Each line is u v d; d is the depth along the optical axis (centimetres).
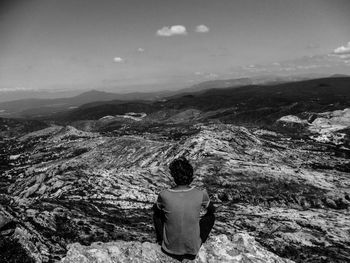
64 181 7631
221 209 6844
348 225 5878
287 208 7362
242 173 9381
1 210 3053
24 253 1927
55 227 3184
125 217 4597
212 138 13312
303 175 9719
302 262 3609
